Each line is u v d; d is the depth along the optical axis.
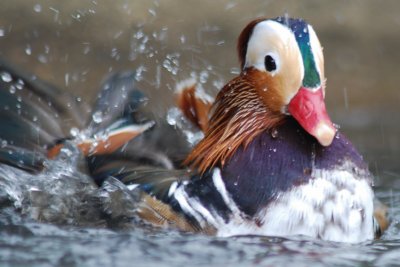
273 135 9.43
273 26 9.48
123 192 9.81
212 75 16.66
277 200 9.13
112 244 8.89
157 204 9.50
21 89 12.05
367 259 8.61
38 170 10.84
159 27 17.47
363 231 9.35
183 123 11.38
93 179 10.58
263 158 9.33
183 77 16.17
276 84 9.42
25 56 17.11
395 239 9.61
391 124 16.56
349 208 9.22
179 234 9.18
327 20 19.00
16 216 9.92
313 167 9.22
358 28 19.11
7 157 11.08
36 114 11.84
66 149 11.12
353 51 18.92
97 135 11.46
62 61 17.11
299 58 9.23
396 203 11.47
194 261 8.41
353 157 9.41
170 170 10.12
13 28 17.38
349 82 18.52
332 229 9.16
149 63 16.70
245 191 9.24
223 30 17.83
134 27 17.36
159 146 11.05
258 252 8.66
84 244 8.89
